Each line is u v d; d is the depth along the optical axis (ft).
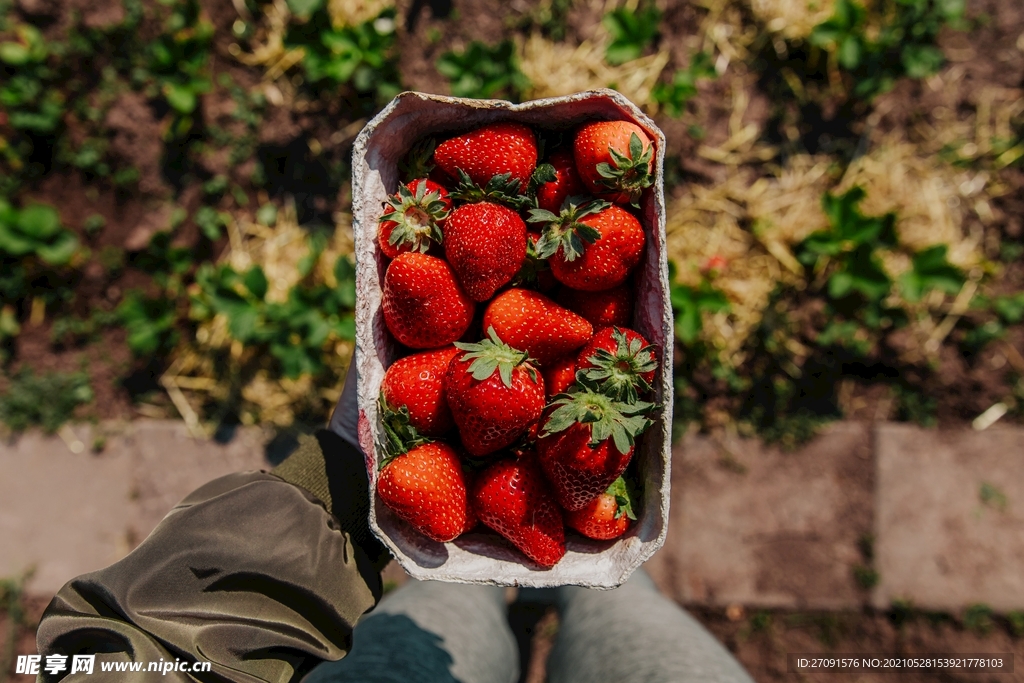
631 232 1.02
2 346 2.16
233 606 1.03
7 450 2.16
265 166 2.09
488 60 1.94
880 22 2.00
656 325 1.02
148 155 2.09
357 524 1.23
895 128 2.07
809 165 2.07
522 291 1.06
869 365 2.09
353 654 1.38
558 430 0.98
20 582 2.12
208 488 1.14
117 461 2.15
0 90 2.04
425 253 1.04
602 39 2.04
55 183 2.11
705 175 2.06
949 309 2.08
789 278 2.05
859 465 2.10
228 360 2.13
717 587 2.10
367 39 1.94
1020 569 2.06
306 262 2.03
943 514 2.08
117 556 2.13
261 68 2.07
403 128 1.05
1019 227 2.06
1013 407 2.08
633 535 1.04
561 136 1.10
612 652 1.45
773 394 2.10
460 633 1.56
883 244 1.97
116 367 2.16
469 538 1.09
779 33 2.03
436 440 1.06
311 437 1.31
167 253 2.06
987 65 2.06
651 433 1.02
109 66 2.08
